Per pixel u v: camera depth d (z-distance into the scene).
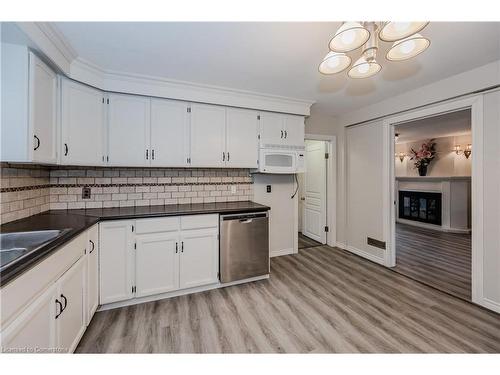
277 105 3.10
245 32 1.71
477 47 1.92
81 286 1.68
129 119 2.43
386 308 2.23
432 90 2.62
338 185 4.14
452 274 3.02
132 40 1.79
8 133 1.54
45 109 1.77
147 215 2.24
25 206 1.95
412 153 6.55
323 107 3.56
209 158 2.79
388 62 2.16
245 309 2.20
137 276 2.23
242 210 2.64
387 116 3.22
